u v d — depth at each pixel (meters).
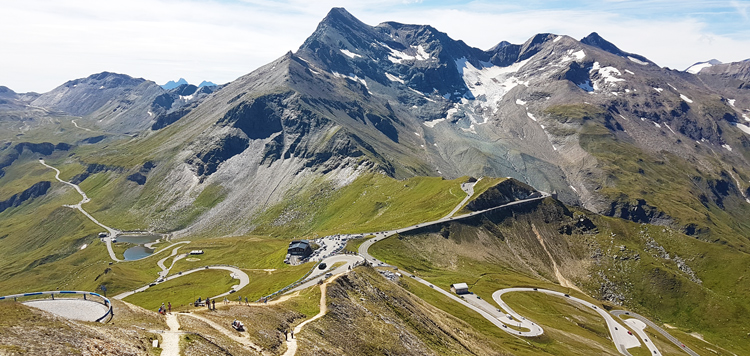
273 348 57.09
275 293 109.12
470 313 145.62
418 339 87.50
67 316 55.91
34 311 43.44
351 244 199.88
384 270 156.62
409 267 188.75
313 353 59.22
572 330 162.88
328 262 149.88
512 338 132.25
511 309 164.12
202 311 65.38
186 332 51.34
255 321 65.31
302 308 80.88
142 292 188.00
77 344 38.84
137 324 52.09
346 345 68.94
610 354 143.12
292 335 64.62
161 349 45.19
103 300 64.06
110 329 46.12
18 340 35.62
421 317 102.62
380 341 76.06
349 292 96.12
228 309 69.12
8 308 41.88
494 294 179.75
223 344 51.38
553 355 125.44
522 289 196.50
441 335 99.12
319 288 91.75
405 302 107.94
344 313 81.88
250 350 53.09
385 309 95.56
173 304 155.75
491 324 141.25
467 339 109.19
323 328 71.25
